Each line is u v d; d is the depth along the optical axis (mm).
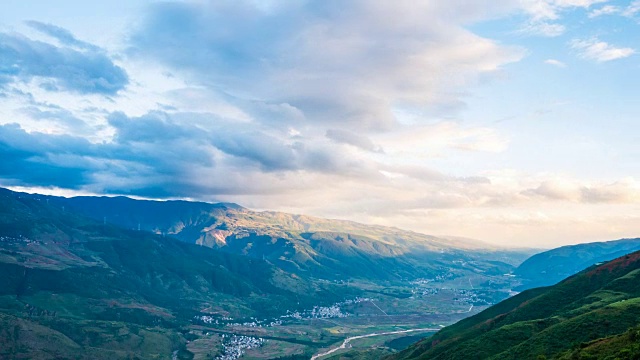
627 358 131625
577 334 191000
